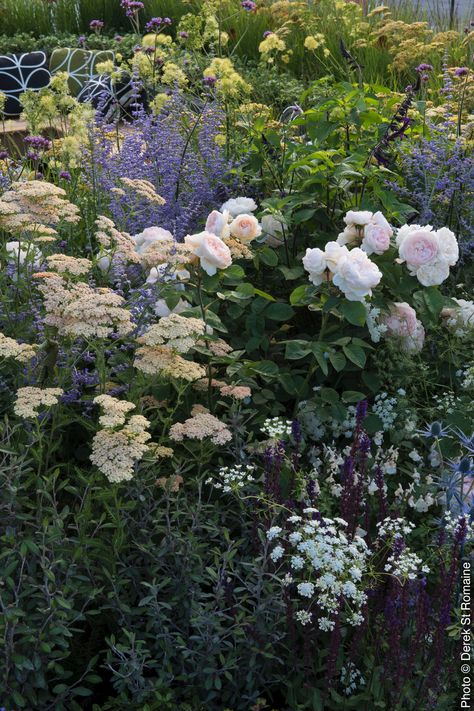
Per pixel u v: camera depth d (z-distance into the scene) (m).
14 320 2.83
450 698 2.28
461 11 9.02
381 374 3.14
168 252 2.71
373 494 2.76
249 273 3.64
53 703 2.10
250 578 2.41
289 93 6.38
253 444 2.73
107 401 2.22
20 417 2.46
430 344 3.44
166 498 2.36
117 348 2.92
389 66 7.09
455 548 2.21
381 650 2.36
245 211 3.44
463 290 3.89
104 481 2.41
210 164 4.02
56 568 2.19
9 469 2.18
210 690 2.23
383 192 3.53
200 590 2.30
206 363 3.13
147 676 2.38
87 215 3.77
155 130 4.07
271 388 3.23
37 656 2.04
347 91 3.74
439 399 3.19
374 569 2.40
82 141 3.81
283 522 2.41
